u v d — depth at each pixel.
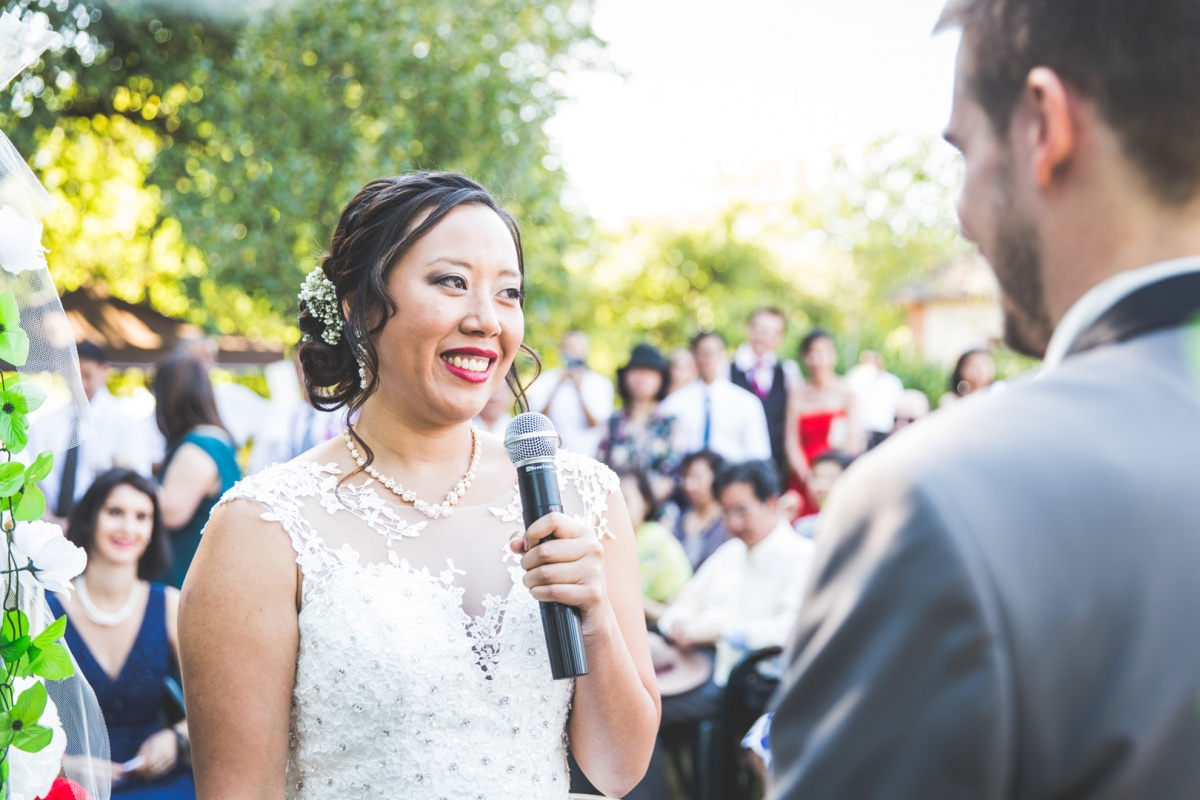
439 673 1.79
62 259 11.16
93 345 6.08
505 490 2.06
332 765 1.80
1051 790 0.76
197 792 1.76
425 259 1.89
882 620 0.80
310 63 9.32
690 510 6.44
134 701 3.56
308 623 1.80
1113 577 0.78
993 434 0.84
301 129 9.15
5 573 1.69
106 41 10.07
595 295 26.78
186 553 4.45
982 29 0.96
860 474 0.88
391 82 9.09
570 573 1.75
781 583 4.66
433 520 1.95
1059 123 0.90
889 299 25.67
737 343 19.16
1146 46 0.87
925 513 0.80
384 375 1.95
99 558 3.55
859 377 10.66
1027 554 0.78
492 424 7.11
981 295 22.28
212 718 1.75
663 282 30.59
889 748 0.77
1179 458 0.82
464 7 9.40
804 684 0.84
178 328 9.72
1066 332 0.93
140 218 11.32
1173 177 0.88
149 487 3.63
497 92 9.38
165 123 10.48
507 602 1.90
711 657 4.87
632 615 2.06
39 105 9.90
